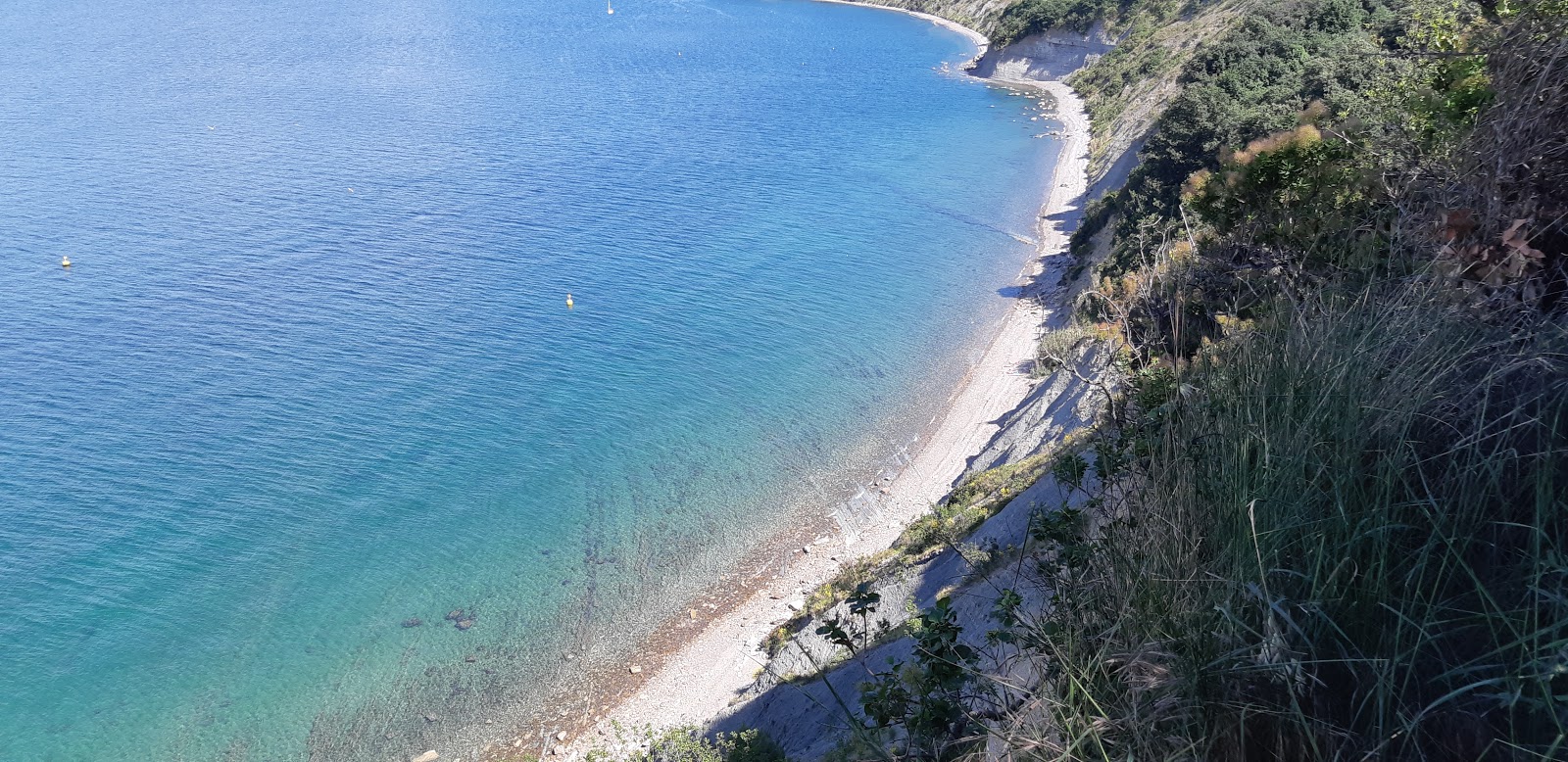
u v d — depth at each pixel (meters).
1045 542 10.35
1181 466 6.90
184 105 128.62
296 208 86.50
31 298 65.81
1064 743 5.56
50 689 34.41
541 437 49.75
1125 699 5.57
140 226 80.75
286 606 38.06
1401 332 6.67
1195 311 10.90
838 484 44.69
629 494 45.03
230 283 69.31
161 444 48.84
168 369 56.50
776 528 41.75
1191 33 109.06
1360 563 5.41
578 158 105.38
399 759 31.42
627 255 75.62
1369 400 6.24
